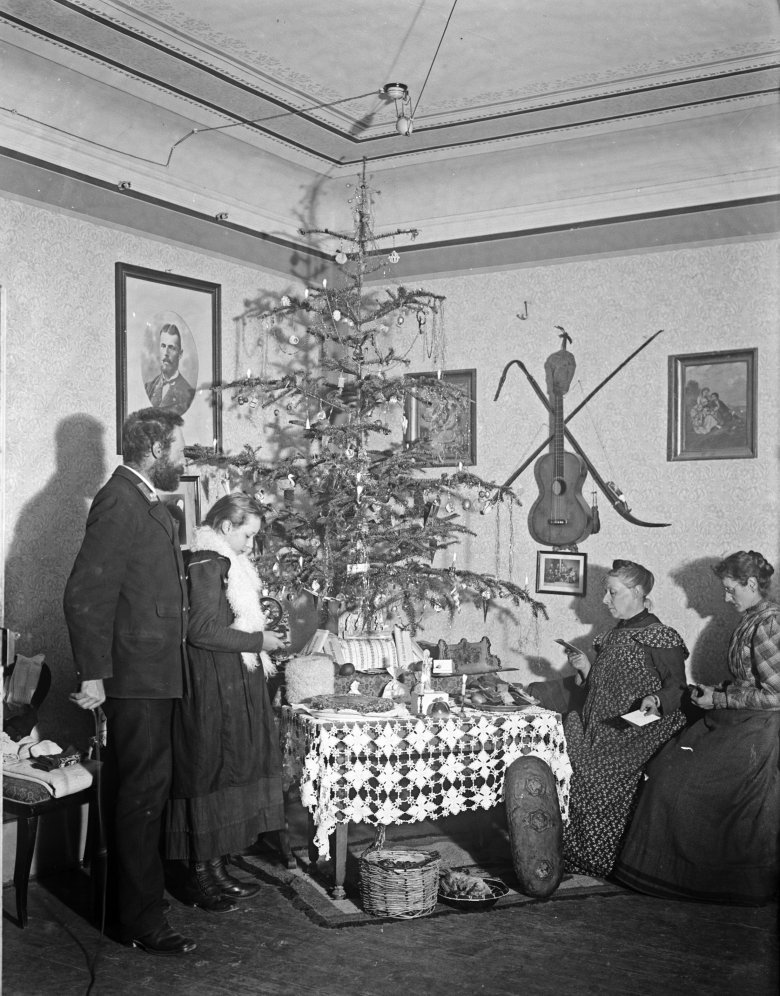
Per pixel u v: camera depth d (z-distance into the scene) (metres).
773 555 4.82
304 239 5.72
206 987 3.10
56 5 3.73
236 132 4.89
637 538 5.15
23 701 3.82
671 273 5.11
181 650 3.46
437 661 4.55
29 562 4.16
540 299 5.43
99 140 4.48
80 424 4.40
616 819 4.05
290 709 4.04
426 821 4.68
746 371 4.93
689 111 4.70
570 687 4.62
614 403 5.23
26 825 3.53
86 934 3.51
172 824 3.64
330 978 3.14
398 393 5.00
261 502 5.16
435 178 5.50
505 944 3.40
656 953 3.31
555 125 4.89
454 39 4.05
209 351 5.12
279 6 3.80
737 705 4.01
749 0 3.78
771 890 3.72
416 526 5.08
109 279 4.56
